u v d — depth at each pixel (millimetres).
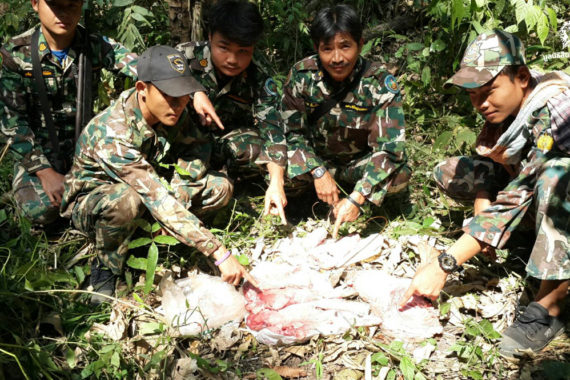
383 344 2512
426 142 3961
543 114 2402
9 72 3004
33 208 3031
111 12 4035
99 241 2719
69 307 2689
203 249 2576
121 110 2670
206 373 2393
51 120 3111
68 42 3057
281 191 3045
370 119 3191
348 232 3270
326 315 2619
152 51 2568
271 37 4465
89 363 2439
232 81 3279
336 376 2396
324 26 2809
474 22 3828
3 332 2520
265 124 3232
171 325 2529
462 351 2459
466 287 2814
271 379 2338
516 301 2754
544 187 2359
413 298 2686
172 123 2646
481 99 2480
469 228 2496
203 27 3748
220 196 3072
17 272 2600
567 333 2580
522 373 2385
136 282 2926
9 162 3621
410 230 3125
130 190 2656
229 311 2652
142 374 2410
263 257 3070
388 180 3141
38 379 2348
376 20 4883
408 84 4148
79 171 2807
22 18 4141
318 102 3215
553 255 2367
